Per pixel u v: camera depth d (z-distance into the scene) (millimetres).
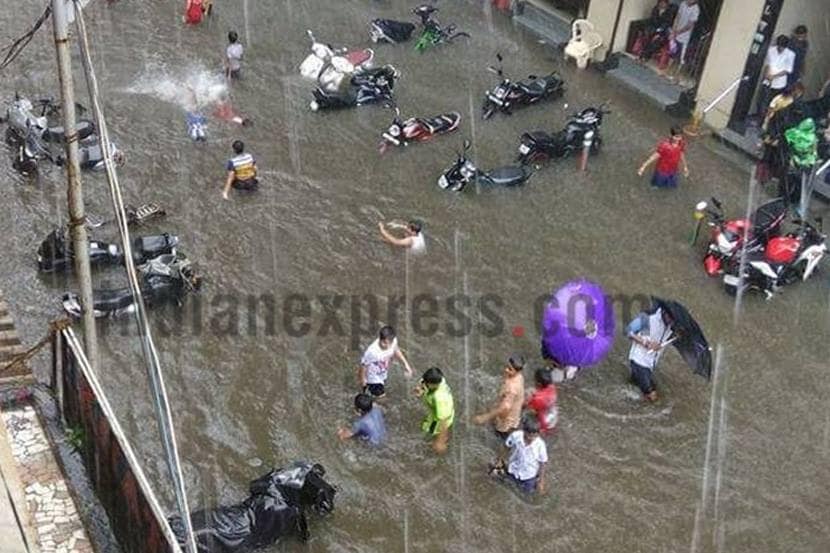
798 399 15891
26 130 19562
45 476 12352
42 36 24781
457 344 16406
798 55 22266
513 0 28297
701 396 15719
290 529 12711
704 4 24625
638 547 13219
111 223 18078
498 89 23109
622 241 19391
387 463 14109
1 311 14961
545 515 13562
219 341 15961
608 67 25734
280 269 17672
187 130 21469
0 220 18109
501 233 19281
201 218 18797
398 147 21625
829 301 18125
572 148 21500
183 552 10812
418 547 12977
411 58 25797
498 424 14391
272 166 20578
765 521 13719
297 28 26688
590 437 14836
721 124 23094
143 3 27109
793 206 20594
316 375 15500
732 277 17969
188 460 13891
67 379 12766
